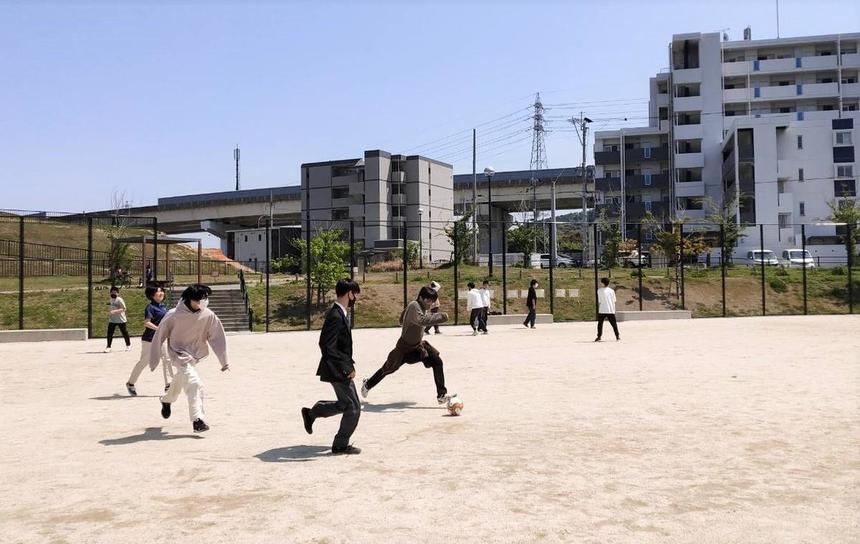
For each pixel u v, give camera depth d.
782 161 65.75
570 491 5.38
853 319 31.05
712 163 72.31
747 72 74.06
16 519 4.82
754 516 4.76
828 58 72.88
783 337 21.08
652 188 75.31
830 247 60.88
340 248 36.22
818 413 8.76
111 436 7.81
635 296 38.19
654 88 79.19
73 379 13.35
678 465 6.21
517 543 4.25
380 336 25.00
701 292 39.47
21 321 24.25
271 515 4.82
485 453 6.71
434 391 11.12
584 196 55.78
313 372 14.09
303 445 7.20
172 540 4.34
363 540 4.31
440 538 4.34
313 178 84.06
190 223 106.62
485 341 21.25
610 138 78.25
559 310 35.56
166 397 8.24
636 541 4.29
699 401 9.74
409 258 52.19
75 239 60.03
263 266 68.06
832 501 5.12
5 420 8.92
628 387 11.19
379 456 6.62
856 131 65.50
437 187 85.56
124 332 20.42
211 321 8.12
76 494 5.43
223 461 6.48
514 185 92.06
